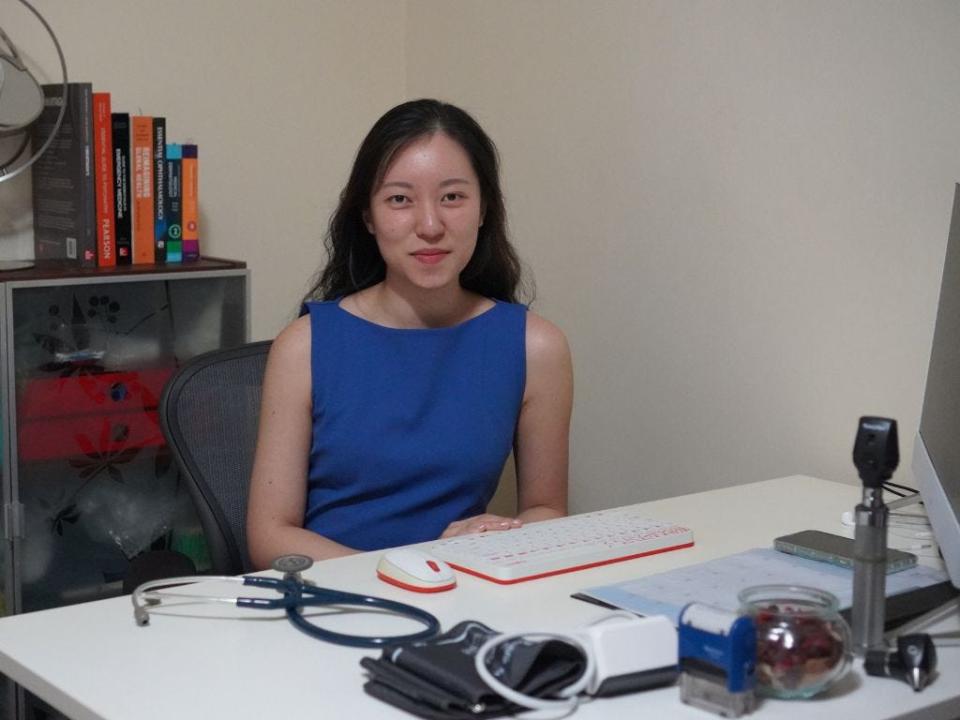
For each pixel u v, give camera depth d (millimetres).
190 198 2631
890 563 1498
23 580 2424
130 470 2541
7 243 2648
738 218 2359
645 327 2584
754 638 1094
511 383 1935
